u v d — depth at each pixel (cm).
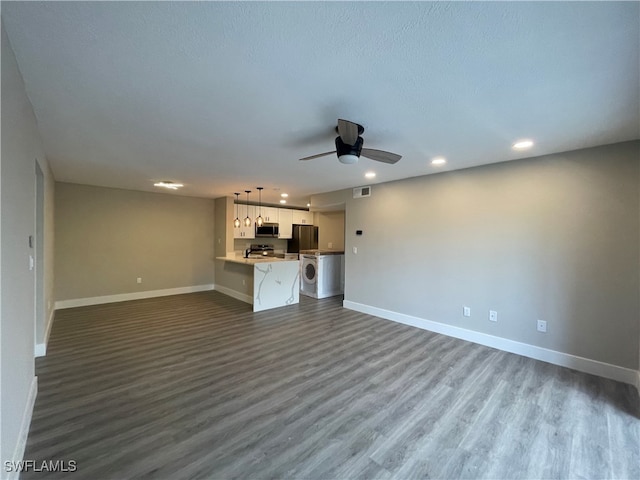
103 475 159
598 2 112
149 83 177
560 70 158
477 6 115
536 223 321
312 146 294
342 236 742
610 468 170
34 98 194
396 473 164
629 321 269
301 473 163
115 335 382
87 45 141
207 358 313
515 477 163
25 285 188
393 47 141
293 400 235
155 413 215
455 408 226
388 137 264
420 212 427
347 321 455
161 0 113
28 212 198
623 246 272
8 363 143
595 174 286
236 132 255
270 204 797
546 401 237
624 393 250
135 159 345
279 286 546
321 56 149
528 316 326
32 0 113
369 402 233
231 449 180
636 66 153
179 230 651
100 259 553
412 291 436
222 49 144
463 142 276
